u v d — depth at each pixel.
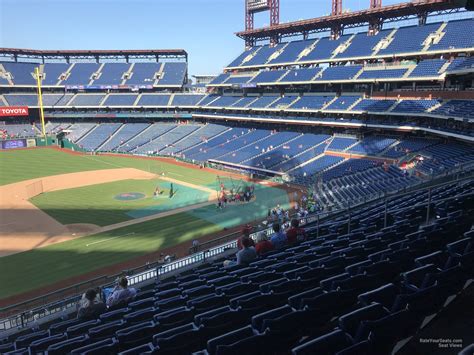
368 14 64.88
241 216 41.22
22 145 90.00
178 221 39.88
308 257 12.95
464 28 55.47
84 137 94.44
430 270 8.05
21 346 13.15
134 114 97.38
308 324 7.26
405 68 56.78
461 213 14.12
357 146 59.25
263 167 63.28
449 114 44.59
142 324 10.02
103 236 35.47
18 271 28.28
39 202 47.06
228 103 84.75
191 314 10.14
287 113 74.31
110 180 60.16
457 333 6.51
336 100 66.56
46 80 104.00
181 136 88.38
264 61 82.75
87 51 106.81
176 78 103.31
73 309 19.34
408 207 18.23
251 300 8.91
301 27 78.31
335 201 40.06
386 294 7.39
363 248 11.92
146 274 21.67
